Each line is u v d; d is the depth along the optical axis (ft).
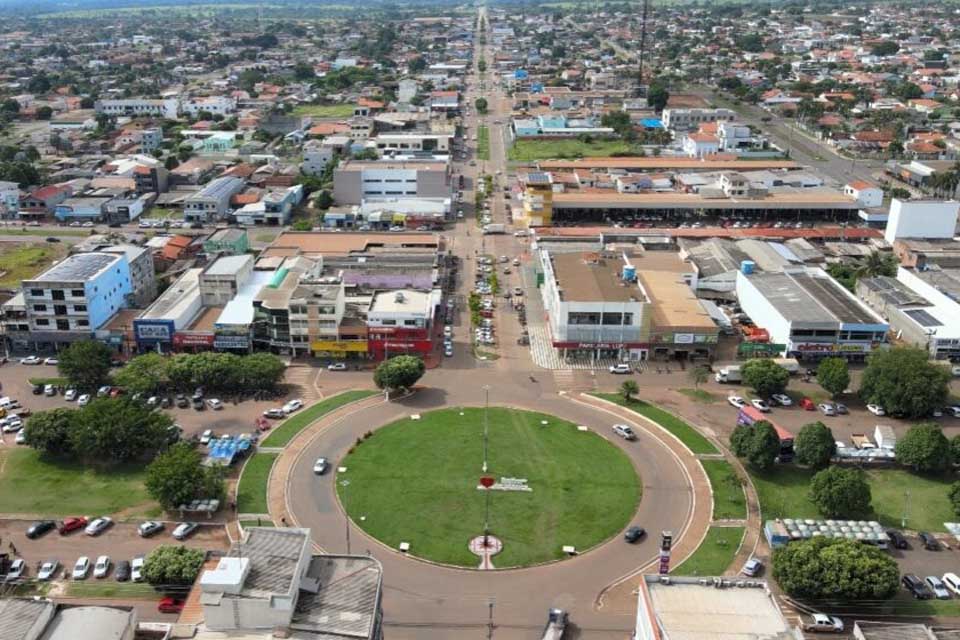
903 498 504.84
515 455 545.44
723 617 342.44
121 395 609.83
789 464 540.11
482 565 441.27
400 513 484.74
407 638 391.86
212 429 575.79
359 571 357.82
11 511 484.33
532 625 401.49
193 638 324.19
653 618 340.59
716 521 479.41
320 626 327.26
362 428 579.48
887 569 405.39
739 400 617.62
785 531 457.68
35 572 432.25
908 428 587.68
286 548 354.74
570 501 497.05
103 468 530.27
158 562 412.16
